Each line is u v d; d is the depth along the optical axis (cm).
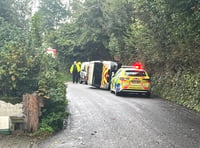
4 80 1048
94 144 834
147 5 1648
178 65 1886
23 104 964
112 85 2128
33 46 1132
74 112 1294
